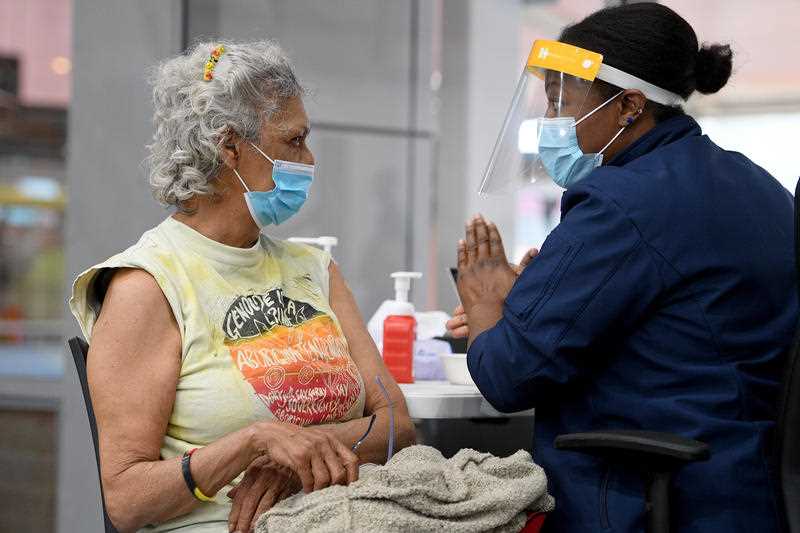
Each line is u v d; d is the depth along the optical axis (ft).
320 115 20.97
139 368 8.11
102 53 18.15
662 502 7.68
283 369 8.66
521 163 9.80
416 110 22.30
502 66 23.86
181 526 8.29
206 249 8.75
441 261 23.47
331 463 7.77
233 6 19.34
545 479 7.94
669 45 8.87
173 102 8.82
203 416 8.29
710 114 22.34
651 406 8.12
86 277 8.34
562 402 8.68
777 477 7.75
